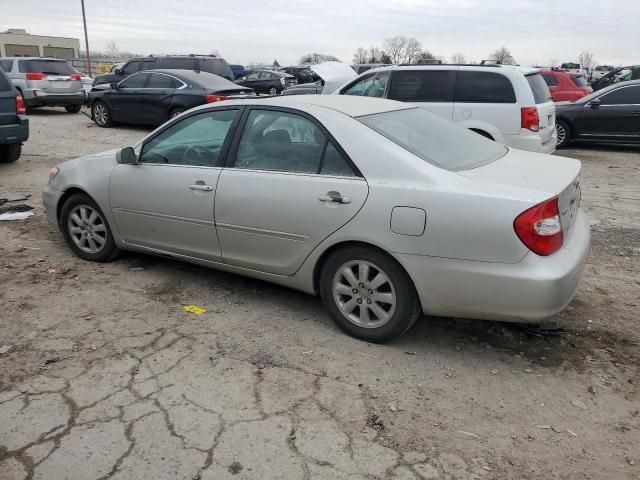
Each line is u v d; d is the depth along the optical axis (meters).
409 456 2.60
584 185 8.43
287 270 3.82
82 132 13.47
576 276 3.19
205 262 4.29
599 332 3.77
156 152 4.43
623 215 6.65
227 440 2.69
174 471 2.49
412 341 3.66
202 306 4.14
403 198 3.24
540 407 2.98
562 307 3.14
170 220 4.30
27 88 16.77
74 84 17.42
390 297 3.44
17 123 8.75
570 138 12.21
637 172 9.52
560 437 2.75
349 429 2.78
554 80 15.27
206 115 4.21
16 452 2.61
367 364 3.37
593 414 2.92
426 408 2.96
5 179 8.26
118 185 4.56
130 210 4.53
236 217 3.90
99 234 4.91
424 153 3.48
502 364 3.39
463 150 3.79
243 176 3.87
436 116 4.34
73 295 4.30
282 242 3.74
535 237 3.01
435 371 3.31
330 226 3.48
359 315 3.62
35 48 70.06
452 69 8.57
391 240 3.28
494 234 3.04
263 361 3.39
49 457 2.57
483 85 8.38
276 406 2.95
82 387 3.10
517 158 3.91
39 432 2.74
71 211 4.98
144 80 13.78
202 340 3.63
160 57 17.73
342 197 3.42
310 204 3.55
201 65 17.41
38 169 9.00
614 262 5.05
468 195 3.11
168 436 2.71
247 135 3.96
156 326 3.82
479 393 3.10
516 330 3.79
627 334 3.73
